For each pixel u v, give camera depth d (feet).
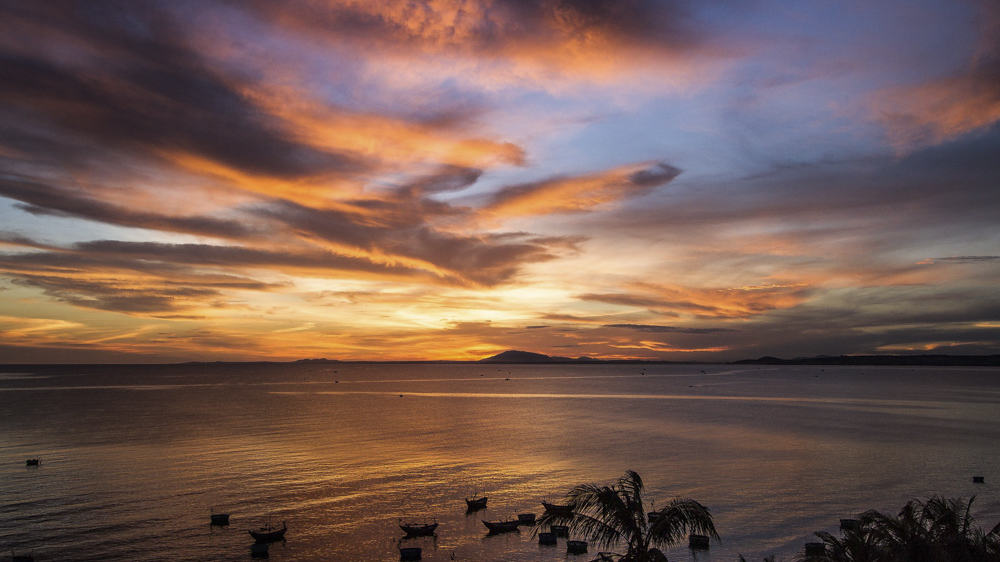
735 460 327.67
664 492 258.57
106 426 491.31
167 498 254.27
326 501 252.01
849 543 95.25
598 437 422.00
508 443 396.98
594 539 86.02
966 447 364.79
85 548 195.62
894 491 258.98
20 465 321.11
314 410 646.74
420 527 213.05
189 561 187.01
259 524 221.46
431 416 581.53
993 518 220.84
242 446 385.09
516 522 221.05
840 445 375.25
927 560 87.10
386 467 318.24
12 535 207.41
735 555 189.47
